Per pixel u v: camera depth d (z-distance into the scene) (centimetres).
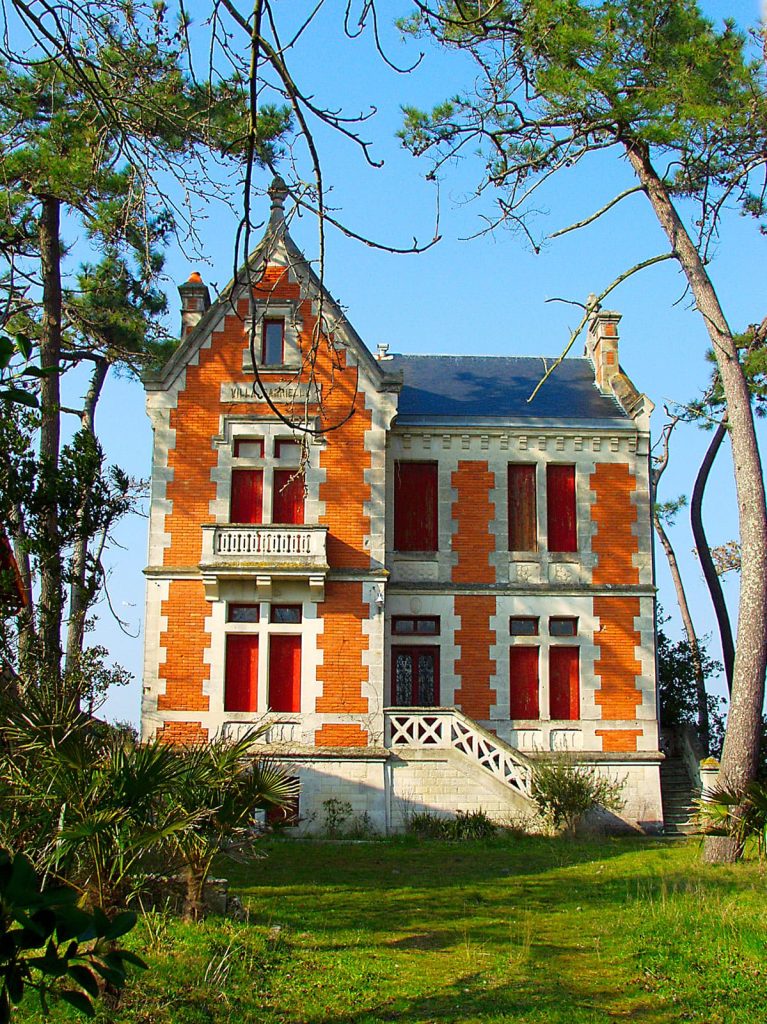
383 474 2595
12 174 1461
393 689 2698
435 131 1620
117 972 440
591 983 1039
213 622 2512
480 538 2766
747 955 1116
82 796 1073
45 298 2131
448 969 1084
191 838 1177
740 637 1955
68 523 1752
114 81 905
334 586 2539
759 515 1967
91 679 1555
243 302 2636
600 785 2439
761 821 1823
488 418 2817
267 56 626
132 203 941
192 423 2603
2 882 411
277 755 2434
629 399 2891
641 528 2795
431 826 2355
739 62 1783
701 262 2008
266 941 1140
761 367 2678
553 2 1551
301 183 682
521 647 2727
